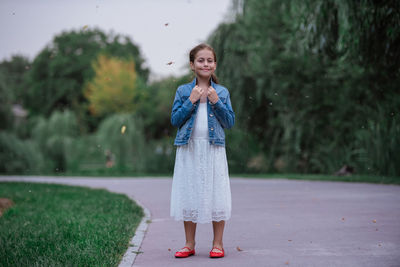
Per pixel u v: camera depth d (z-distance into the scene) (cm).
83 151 2253
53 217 570
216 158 352
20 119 2550
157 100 4138
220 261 334
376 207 621
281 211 610
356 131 1474
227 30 1617
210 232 467
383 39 897
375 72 1138
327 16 957
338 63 1361
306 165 1694
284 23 1550
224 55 1611
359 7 881
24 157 2169
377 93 1230
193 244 359
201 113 353
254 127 1817
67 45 4719
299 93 1625
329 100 1541
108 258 332
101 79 3953
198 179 346
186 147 353
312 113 1623
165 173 2061
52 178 1788
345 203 675
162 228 497
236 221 532
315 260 329
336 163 1557
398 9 841
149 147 2150
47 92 4706
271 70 1612
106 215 586
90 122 4234
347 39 908
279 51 1619
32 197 855
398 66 935
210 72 356
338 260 327
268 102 1722
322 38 988
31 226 497
